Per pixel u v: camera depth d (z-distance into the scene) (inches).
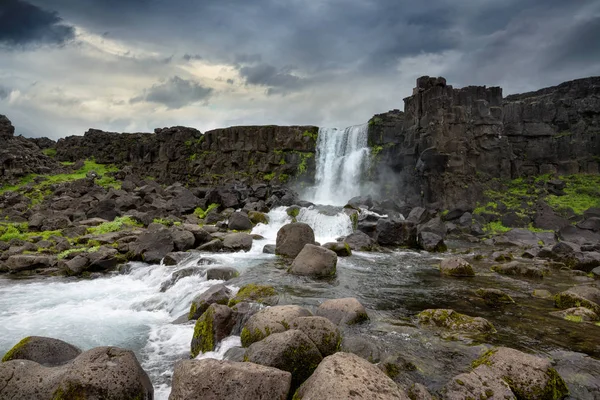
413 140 1300.4
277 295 450.0
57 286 589.6
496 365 257.0
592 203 1147.9
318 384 202.7
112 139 2118.6
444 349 313.9
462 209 1188.5
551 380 244.5
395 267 680.4
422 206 1227.2
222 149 1685.5
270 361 256.1
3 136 1669.5
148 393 249.4
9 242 783.1
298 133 1588.3
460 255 834.8
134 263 713.6
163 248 743.1
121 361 242.8
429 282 570.3
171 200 1202.6
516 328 371.6
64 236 853.2
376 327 365.1
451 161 1231.5
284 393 220.5
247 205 1205.1
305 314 334.6
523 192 1243.2
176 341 366.6
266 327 308.2
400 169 1364.4
